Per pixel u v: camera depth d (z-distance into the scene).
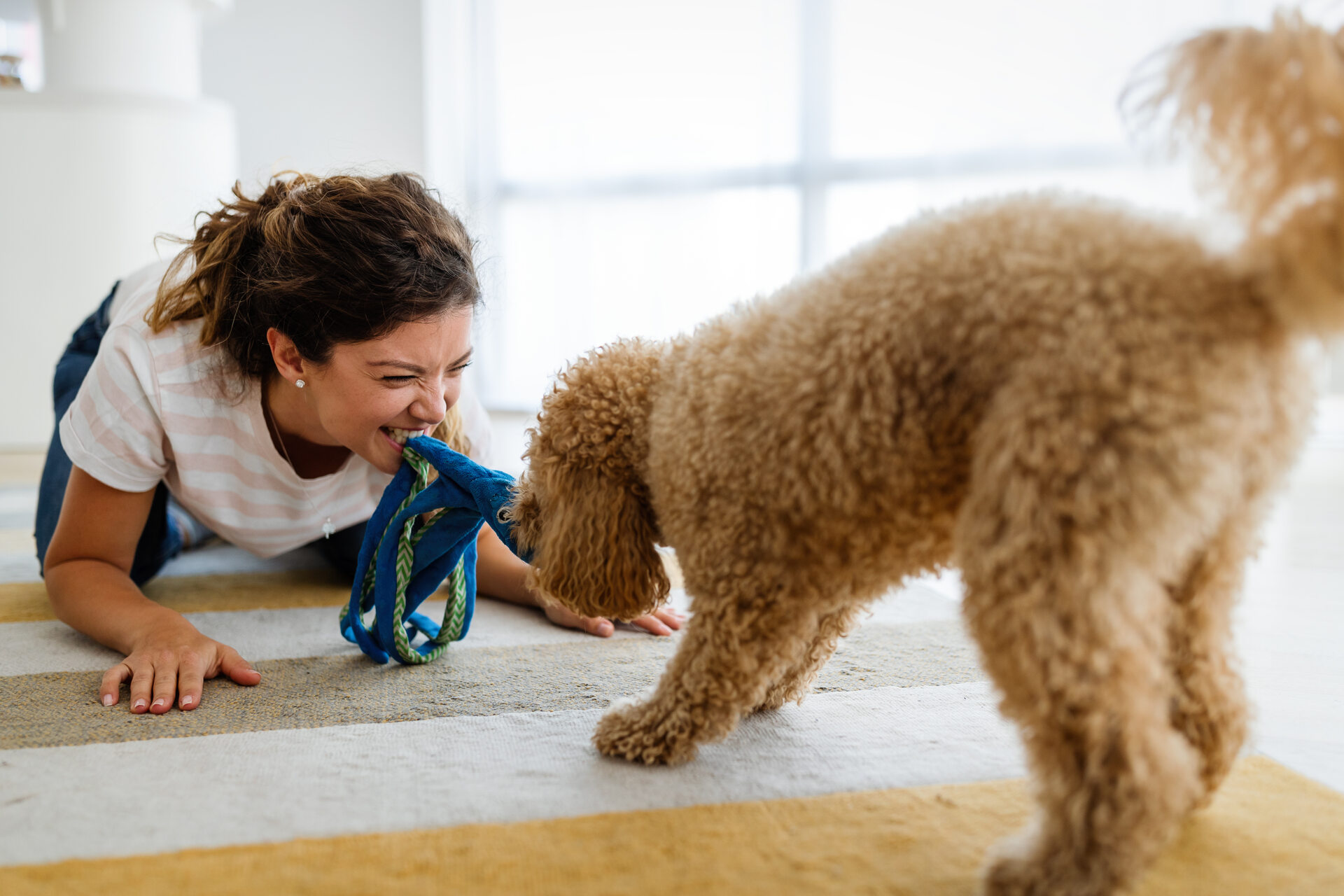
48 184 2.67
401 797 0.75
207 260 1.10
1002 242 0.63
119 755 0.83
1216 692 0.69
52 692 0.98
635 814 0.73
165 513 1.27
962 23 2.83
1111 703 0.57
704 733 0.79
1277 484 0.64
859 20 2.97
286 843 0.69
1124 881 0.57
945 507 0.66
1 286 2.69
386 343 0.99
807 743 0.87
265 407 1.16
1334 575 1.51
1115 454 0.55
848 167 3.02
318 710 0.94
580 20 3.39
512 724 0.91
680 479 0.75
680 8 3.26
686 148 3.29
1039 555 0.57
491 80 3.50
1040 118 2.75
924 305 0.63
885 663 1.08
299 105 3.48
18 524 1.82
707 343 0.78
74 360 1.45
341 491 1.28
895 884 0.64
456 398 1.13
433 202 1.12
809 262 3.10
